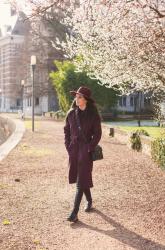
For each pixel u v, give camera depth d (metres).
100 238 6.17
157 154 12.59
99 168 11.91
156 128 26.31
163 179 10.46
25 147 17.08
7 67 95.75
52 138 21.44
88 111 7.16
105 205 7.96
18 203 8.02
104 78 17.22
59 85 41.56
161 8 11.20
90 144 7.11
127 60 14.09
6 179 10.32
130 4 10.25
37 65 65.50
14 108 91.31
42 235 6.26
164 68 13.54
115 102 41.09
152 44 11.70
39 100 76.06
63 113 43.50
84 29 15.77
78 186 7.06
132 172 11.36
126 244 5.94
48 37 52.31
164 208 7.77
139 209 7.71
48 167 12.12
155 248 5.80
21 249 5.67
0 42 100.19
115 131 21.30
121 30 12.80
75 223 6.86
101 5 9.97
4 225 6.68
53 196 8.59
